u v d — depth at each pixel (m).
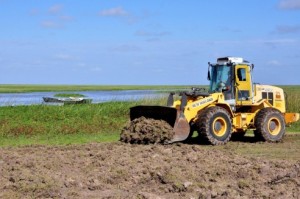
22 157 13.45
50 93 85.56
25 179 10.80
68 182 10.66
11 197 9.63
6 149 15.70
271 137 19.05
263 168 12.30
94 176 11.29
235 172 11.95
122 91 98.81
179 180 11.13
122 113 27.69
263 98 19.72
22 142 18.84
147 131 16.94
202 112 17.89
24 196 9.77
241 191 10.41
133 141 17.11
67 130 22.05
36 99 55.62
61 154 14.18
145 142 16.95
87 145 16.52
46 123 23.48
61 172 11.64
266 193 10.24
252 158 14.00
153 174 11.33
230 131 18.22
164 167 12.11
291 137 21.03
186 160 13.16
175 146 16.16
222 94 18.41
